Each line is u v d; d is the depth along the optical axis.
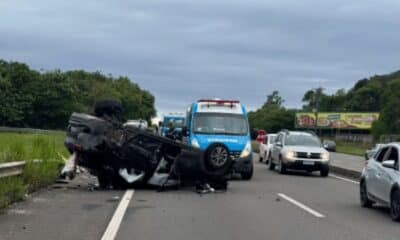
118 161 18.22
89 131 17.78
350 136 123.75
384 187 14.05
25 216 12.61
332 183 23.89
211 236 10.73
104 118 18.53
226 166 18.86
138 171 18.48
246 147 23.73
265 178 25.23
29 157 17.36
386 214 14.42
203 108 24.86
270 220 12.85
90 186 18.98
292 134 29.61
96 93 110.94
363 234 11.33
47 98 84.44
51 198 15.74
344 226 12.30
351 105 157.38
